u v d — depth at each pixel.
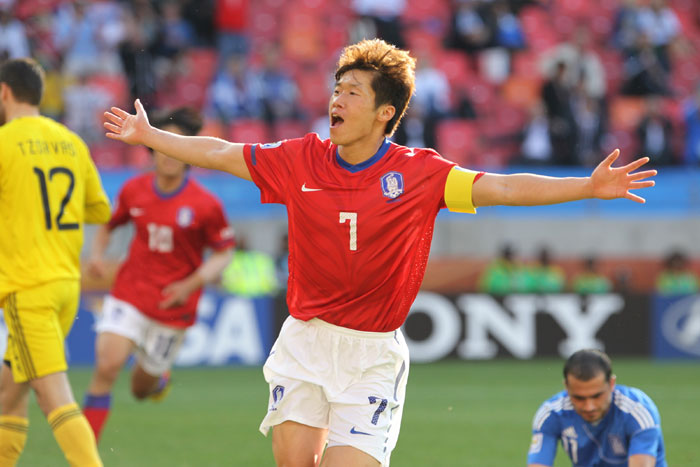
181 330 23.83
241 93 57.84
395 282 13.65
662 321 45.41
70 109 56.69
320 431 14.05
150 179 23.64
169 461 22.20
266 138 57.75
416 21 65.94
